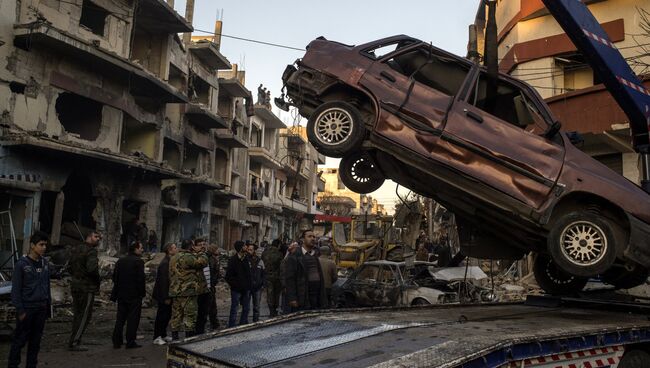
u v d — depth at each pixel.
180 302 8.02
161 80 22.06
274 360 3.40
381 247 20.72
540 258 7.00
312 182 59.62
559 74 16.88
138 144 23.64
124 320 8.27
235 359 3.48
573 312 5.93
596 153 14.78
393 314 5.36
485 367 3.40
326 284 10.30
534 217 5.52
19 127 15.98
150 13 22.52
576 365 4.38
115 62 18.50
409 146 5.81
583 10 5.78
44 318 6.30
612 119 13.18
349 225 26.16
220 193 32.12
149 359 7.50
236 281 9.80
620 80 5.84
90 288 8.07
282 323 4.73
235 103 36.34
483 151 5.66
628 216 5.40
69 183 20.31
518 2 17.67
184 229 28.97
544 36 16.97
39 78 16.81
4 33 15.66
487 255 6.78
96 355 7.70
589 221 5.33
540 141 5.71
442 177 5.75
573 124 14.12
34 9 16.75
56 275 12.91
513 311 5.98
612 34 15.40
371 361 3.23
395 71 6.28
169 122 25.31
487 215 6.11
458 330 4.20
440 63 6.47
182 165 26.77
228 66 31.22
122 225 21.97
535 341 3.89
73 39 16.80
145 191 22.42
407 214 20.81
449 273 12.55
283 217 51.00
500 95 6.35
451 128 5.77
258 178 43.69
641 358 5.37
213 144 31.61
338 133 6.18
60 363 7.16
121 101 20.44
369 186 6.96
